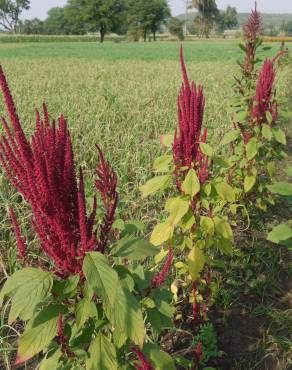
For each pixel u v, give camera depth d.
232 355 3.44
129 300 2.05
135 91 13.52
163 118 10.28
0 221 5.05
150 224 5.46
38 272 2.03
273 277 4.42
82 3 93.38
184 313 3.85
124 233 2.54
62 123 1.89
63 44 85.56
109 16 91.44
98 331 2.25
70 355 2.20
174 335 3.60
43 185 1.80
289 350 3.46
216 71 21.25
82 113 10.16
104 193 2.50
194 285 3.51
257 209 5.98
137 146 7.43
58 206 1.86
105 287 1.83
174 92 14.09
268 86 5.11
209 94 13.68
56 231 1.95
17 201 5.76
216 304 3.95
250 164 5.27
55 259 2.03
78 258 1.99
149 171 6.76
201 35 122.62
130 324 1.96
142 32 102.00
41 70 22.53
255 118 5.25
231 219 5.56
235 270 4.49
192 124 2.92
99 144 7.70
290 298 4.16
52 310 2.14
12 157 1.84
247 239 5.21
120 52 54.09
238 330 3.70
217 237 3.45
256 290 4.22
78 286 2.18
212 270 4.46
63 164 1.92
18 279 1.99
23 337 2.03
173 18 105.62
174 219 3.03
